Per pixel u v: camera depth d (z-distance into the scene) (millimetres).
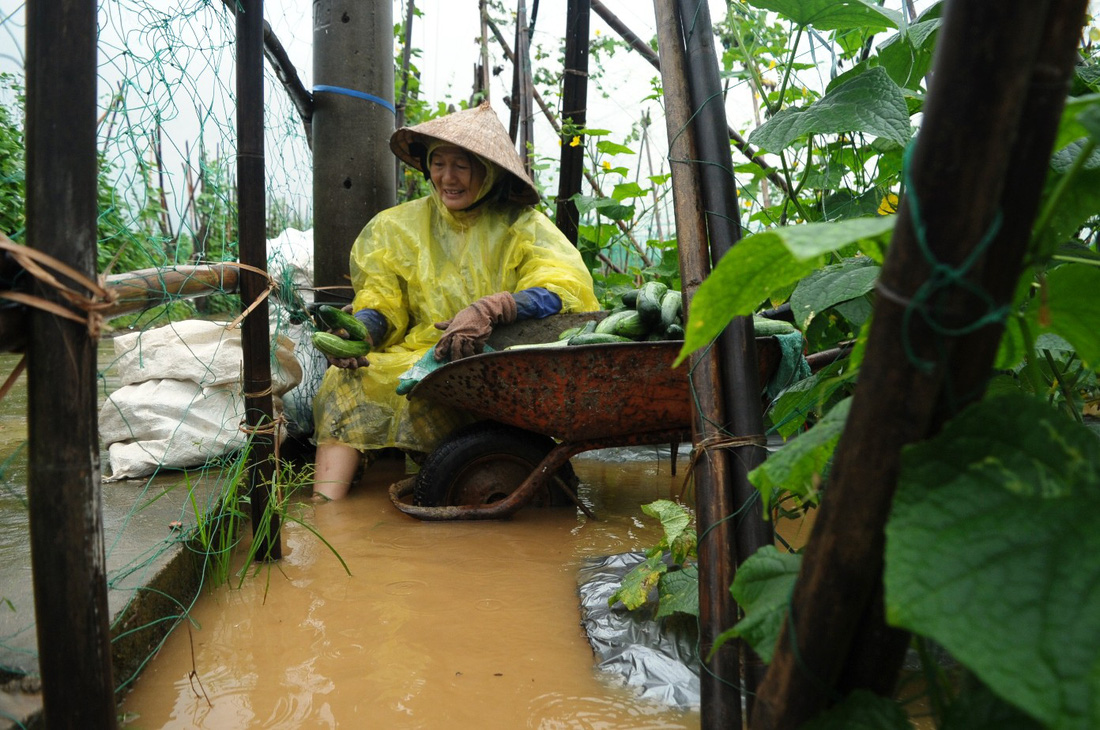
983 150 790
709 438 1708
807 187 3115
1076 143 1621
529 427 3156
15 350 1307
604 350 2848
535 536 3055
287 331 4164
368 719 1747
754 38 3648
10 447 3682
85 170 1297
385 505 3498
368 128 4336
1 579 1979
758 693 1075
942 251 817
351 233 4340
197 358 3330
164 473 3273
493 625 2234
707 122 1916
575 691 1869
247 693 1856
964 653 717
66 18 1269
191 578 2402
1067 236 1261
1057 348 1722
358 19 4270
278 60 3836
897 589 771
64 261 1283
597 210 5250
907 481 828
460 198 3672
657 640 2064
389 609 2342
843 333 3406
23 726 1471
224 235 3455
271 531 2693
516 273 3742
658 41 2018
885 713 936
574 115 5070
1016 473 799
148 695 1847
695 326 1042
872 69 2098
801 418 1869
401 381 3295
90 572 1330
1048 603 724
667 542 2289
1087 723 657
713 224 1880
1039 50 800
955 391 869
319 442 3668
